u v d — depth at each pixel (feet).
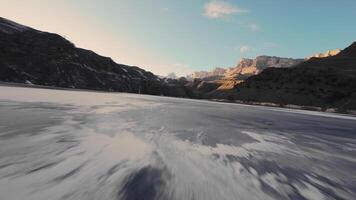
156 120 60.64
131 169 24.44
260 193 21.93
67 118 52.01
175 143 37.06
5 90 119.96
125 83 452.35
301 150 41.47
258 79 423.64
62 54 401.49
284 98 343.26
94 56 472.03
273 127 70.64
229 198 20.30
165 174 23.98
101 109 74.95
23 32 412.98
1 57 320.50
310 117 138.31
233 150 36.32
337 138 61.82
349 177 29.07
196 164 27.96
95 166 24.45
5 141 31.45
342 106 296.71
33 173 21.76
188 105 147.64
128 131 43.06
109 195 18.78
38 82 317.42
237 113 115.14
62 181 20.52
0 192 18.03
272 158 34.12
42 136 34.94
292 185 24.67
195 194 20.31
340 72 382.83
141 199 18.62
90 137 36.24
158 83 494.59
